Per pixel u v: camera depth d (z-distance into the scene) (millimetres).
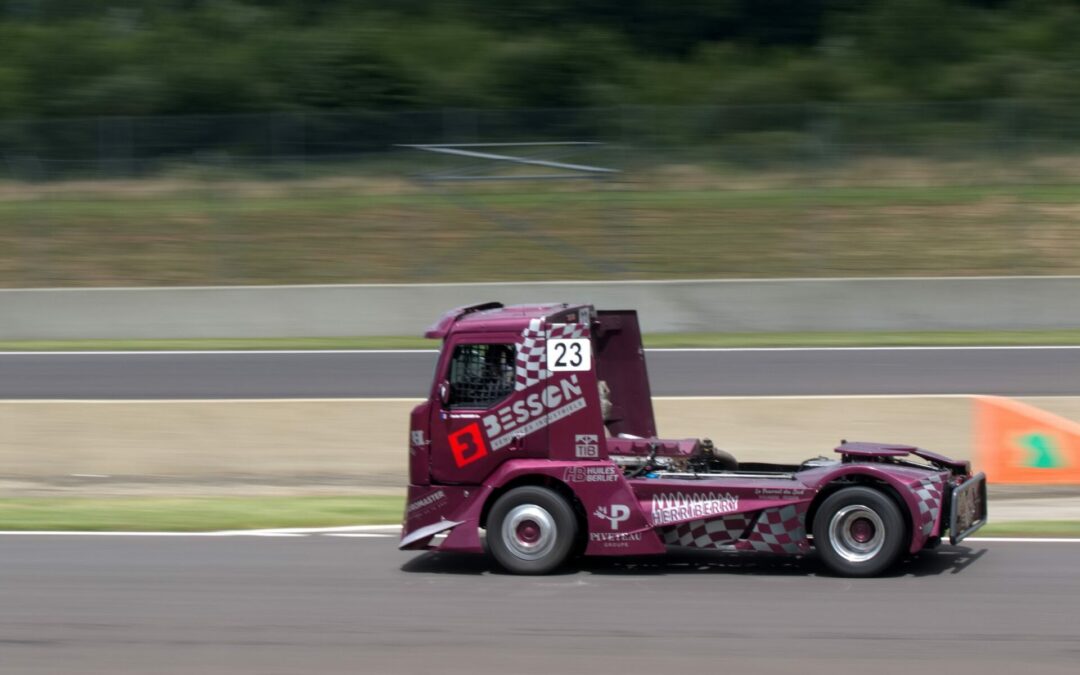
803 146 69188
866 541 20641
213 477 33594
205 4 96250
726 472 23156
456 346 22203
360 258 63344
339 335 53844
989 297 50875
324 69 84688
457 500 22078
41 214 70062
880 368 43094
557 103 83312
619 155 69562
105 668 16359
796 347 47938
